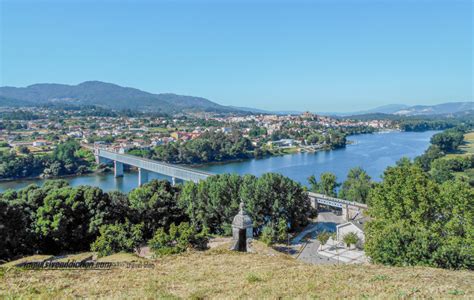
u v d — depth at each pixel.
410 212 44.41
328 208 110.81
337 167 180.75
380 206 48.62
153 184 77.12
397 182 46.75
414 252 30.69
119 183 162.00
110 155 183.00
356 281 23.55
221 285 22.83
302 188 84.81
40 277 24.11
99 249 47.12
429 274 25.69
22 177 171.88
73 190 58.03
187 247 45.34
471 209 41.25
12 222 50.69
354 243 70.06
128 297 19.75
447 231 41.72
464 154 197.75
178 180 163.50
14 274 24.67
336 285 22.50
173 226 49.03
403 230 33.25
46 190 59.91
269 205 75.25
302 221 85.50
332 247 72.12
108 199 61.19
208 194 75.62
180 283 23.44
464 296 19.69
